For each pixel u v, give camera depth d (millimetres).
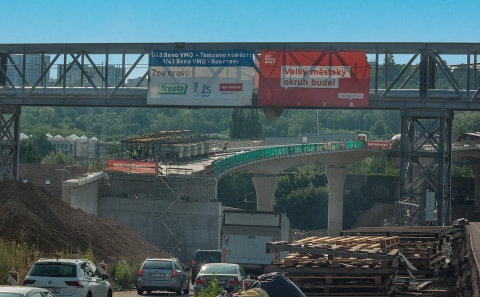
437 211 43531
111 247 44844
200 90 44656
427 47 42719
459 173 175000
